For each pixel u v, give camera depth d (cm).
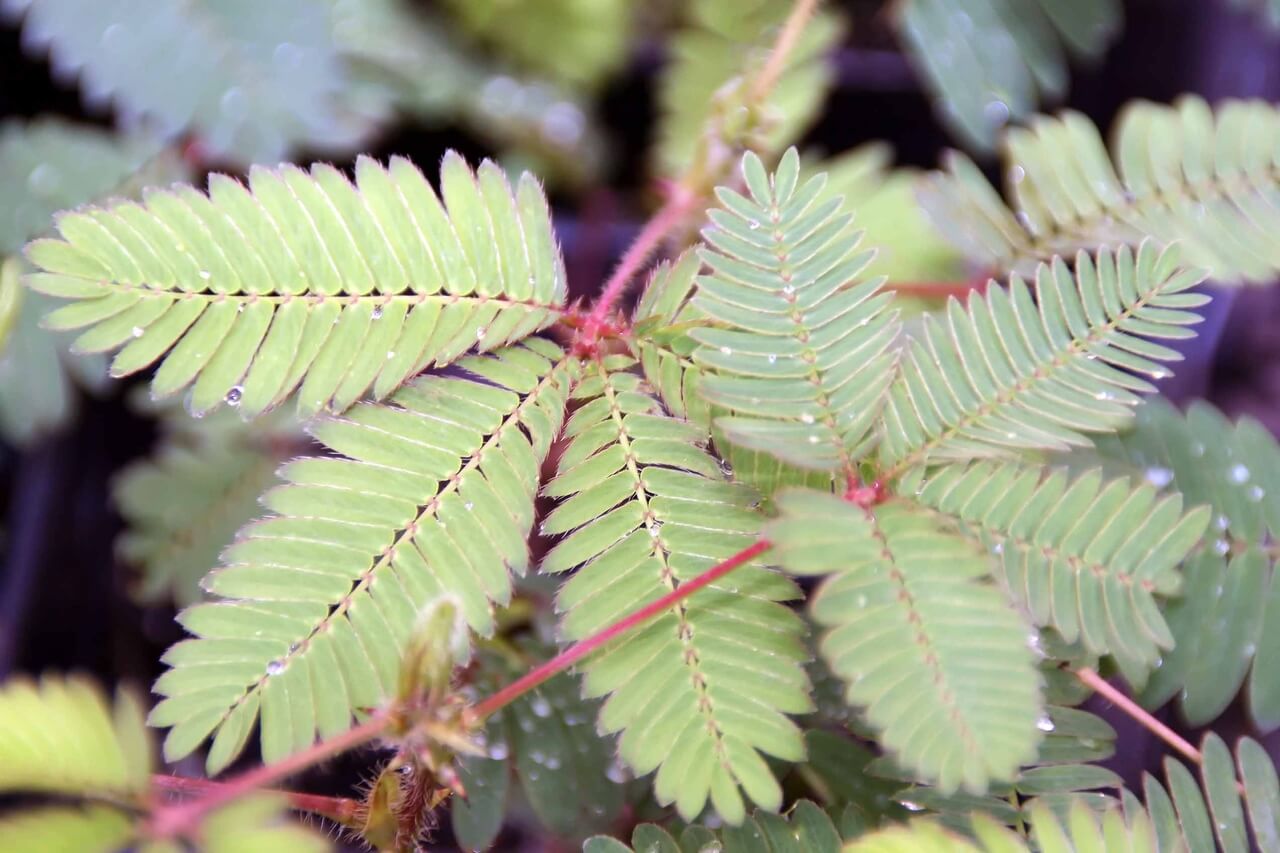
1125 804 31
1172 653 32
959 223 34
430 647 28
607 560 30
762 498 31
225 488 38
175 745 29
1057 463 33
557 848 35
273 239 30
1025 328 31
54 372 36
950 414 30
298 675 29
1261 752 31
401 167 31
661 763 29
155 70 37
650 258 35
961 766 28
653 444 31
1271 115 34
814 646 32
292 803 30
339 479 30
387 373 31
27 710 28
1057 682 32
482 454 30
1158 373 31
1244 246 34
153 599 38
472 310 31
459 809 32
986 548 30
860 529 29
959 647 29
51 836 28
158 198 30
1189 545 30
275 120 37
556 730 33
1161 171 34
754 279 30
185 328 30
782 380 30
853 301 30
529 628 34
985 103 38
